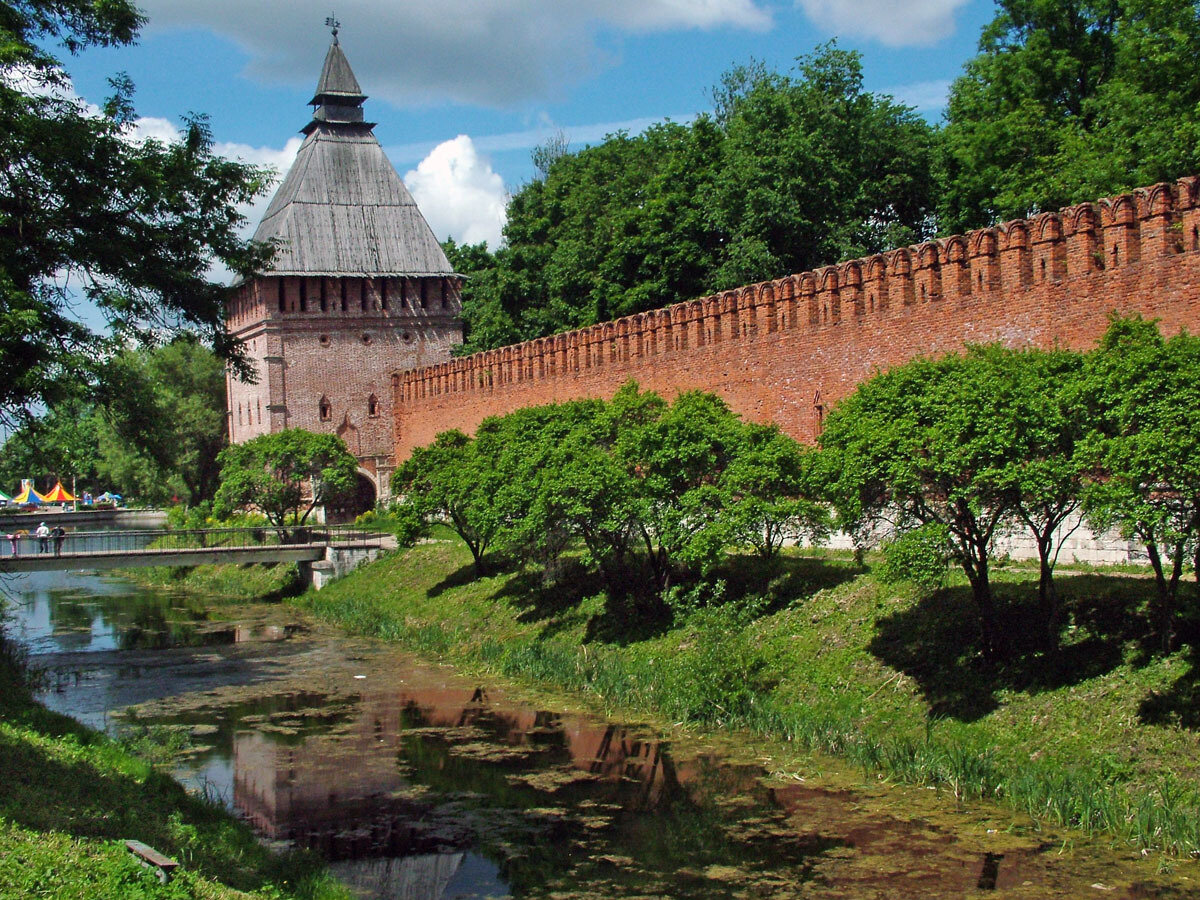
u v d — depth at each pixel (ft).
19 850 42.39
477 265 257.34
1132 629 72.18
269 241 102.12
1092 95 149.48
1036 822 62.08
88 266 83.56
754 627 93.81
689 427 99.86
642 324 142.61
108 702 101.71
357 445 214.07
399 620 135.95
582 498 101.35
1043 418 68.39
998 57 151.84
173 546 199.00
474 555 139.44
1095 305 90.48
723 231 160.04
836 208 156.56
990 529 73.87
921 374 75.31
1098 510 63.41
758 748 78.43
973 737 70.90
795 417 119.75
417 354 219.20
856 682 81.61
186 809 62.39
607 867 59.98
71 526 282.56
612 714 89.86
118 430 91.20
